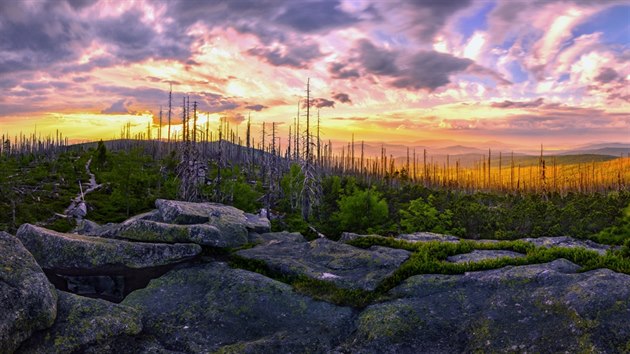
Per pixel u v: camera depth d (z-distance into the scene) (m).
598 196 50.12
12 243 11.11
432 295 11.80
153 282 13.92
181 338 10.95
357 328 10.97
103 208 49.97
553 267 12.01
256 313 11.97
